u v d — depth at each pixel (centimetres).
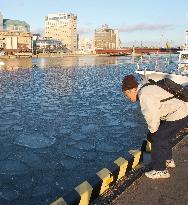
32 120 1463
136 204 278
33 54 15650
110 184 330
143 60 2441
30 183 737
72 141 1112
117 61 10238
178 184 314
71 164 873
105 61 10275
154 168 330
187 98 302
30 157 930
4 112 1659
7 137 1158
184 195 291
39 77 4088
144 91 295
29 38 15812
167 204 276
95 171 823
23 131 1253
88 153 977
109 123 1405
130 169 371
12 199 655
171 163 352
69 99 2142
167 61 2286
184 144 434
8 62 9156
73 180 761
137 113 1633
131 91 308
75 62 9462
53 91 2603
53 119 1488
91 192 288
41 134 1209
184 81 1889
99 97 2238
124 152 993
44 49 17950
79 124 1384
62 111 1700
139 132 1242
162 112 306
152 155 330
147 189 306
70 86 3012
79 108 1794
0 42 14888
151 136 328
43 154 959
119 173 342
